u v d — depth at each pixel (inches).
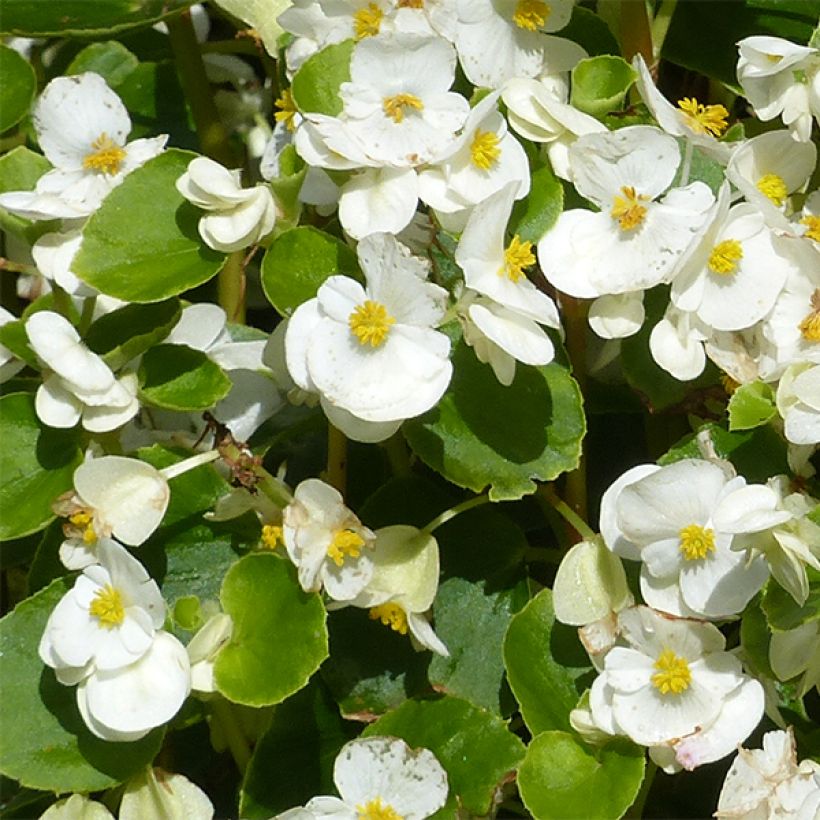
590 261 22.8
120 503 22.2
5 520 22.5
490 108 22.3
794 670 22.3
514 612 23.3
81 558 22.2
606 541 22.4
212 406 22.5
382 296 21.9
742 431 23.1
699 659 22.2
